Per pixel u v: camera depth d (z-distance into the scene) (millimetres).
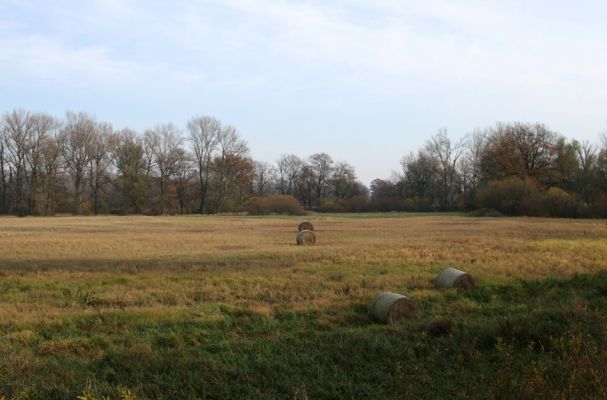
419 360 7770
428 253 21109
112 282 14648
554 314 9594
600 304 10859
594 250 21906
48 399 6336
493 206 69812
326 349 8211
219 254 21328
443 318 9812
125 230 39719
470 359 7707
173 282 14594
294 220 59594
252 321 10430
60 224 48906
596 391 6078
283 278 15188
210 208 91625
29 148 80125
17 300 12406
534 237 29875
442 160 97750
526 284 13633
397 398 6445
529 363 7324
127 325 9945
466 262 18672
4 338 9023
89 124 84250
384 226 44781
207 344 8711
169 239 30312
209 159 92062
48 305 11875
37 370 7293
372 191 131750
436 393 6551
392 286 14000
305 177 116688
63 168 82938
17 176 80562
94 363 7641
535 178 77625
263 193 117500
